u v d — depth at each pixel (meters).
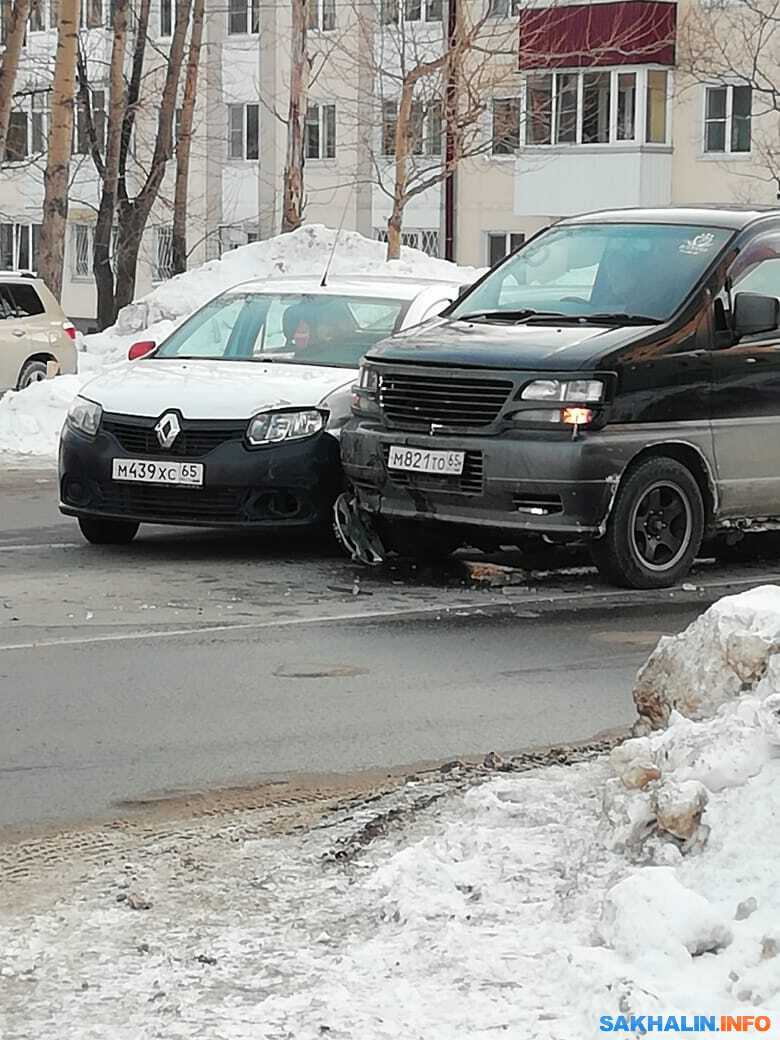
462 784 8.50
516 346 13.80
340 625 12.65
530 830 7.38
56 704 10.31
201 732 9.72
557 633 12.48
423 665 11.41
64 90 35.59
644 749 7.23
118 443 15.37
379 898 6.80
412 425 14.00
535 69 56.22
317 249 40.84
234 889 7.02
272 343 16.66
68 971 6.11
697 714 7.70
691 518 14.13
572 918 6.34
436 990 5.79
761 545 16.50
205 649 11.80
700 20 54.78
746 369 14.29
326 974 5.99
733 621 7.74
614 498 13.62
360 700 10.46
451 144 45.31
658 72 56.25
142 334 37.03
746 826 6.55
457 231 60.72
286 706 10.31
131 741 9.53
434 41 49.75
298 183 44.00
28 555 15.53
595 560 13.89
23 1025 5.66
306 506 14.98
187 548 15.98
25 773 8.91
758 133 54.84
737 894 6.23
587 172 57.06
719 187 55.97
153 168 49.22
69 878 7.24
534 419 13.51
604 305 14.51
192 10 52.25
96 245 48.91
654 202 56.53
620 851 6.85
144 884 7.11
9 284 29.09
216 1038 5.50
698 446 14.05
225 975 6.04
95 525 16.16
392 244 42.25
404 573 14.80
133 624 12.56
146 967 6.14
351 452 14.43
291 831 7.89
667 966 5.75
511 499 13.58
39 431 25.11
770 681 7.44
